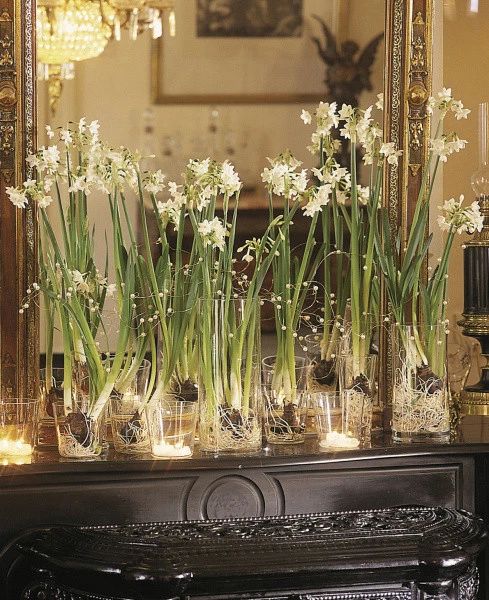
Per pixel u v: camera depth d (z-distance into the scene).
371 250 2.78
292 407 2.69
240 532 2.43
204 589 2.36
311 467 2.59
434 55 3.18
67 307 2.54
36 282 2.65
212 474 2.54
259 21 2.85
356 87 2.89
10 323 2.64
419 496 2.67
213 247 2.62
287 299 2.71
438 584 2.42
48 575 2.43
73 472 2.47
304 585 2.39
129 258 2.61
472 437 2.73
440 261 2.76
